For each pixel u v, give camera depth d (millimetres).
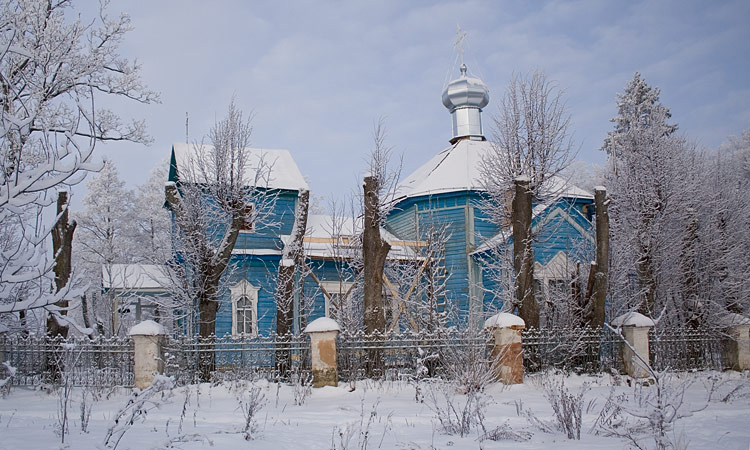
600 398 12367
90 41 20859
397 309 21141
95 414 10430
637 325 15875
